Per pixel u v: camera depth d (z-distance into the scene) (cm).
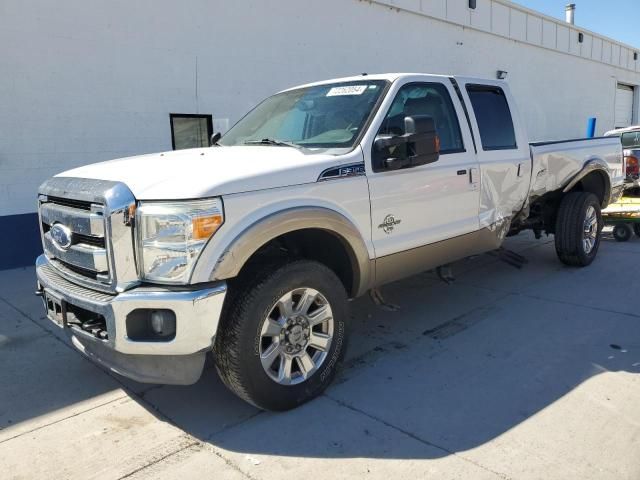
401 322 491
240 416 335
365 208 370
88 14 761
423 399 350
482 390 359
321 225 337
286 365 332
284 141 414
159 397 364
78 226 312
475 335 455
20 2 705
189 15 864
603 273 633
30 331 493
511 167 513
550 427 312
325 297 346
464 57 1498
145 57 823
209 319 289
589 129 1443
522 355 412
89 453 302
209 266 288
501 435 306
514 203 532
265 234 307
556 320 484
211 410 344
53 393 375
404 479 270
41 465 292
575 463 278
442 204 433
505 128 523
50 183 355
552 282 602
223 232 294
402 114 414
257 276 314
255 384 315
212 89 906
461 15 1455
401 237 400
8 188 722
